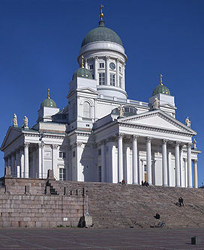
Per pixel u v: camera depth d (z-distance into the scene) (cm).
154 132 9212
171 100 11275
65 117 10625
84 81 9956
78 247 2686
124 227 5091
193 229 4988
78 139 9419
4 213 4997
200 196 7525
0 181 5978
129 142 9362
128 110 10331
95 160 9531
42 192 5988
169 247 2703
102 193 6456
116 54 11350
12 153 10431
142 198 6581
